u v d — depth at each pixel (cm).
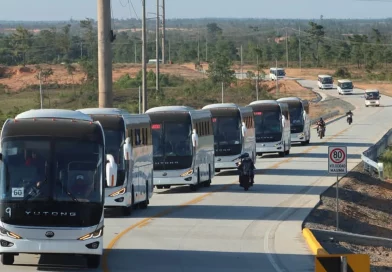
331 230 4984
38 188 3428
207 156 7212
